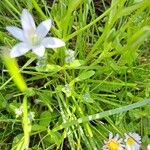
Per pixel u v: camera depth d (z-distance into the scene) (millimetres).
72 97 133
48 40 110
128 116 141
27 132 99
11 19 142
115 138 135
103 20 146
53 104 136
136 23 137
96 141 134
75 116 134
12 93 134
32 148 131
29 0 130
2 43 136
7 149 135
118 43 120
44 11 152
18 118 132
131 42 109
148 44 148
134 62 140
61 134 136
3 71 131
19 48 106
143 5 106
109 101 136
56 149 129
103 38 122
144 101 110
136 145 137
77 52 139
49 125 135
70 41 148
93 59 139
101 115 114
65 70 134
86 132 131
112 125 132
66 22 114
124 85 135
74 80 129
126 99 139
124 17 146
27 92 126
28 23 109
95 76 138
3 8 143
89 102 134
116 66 133
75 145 136
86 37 144
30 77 142
